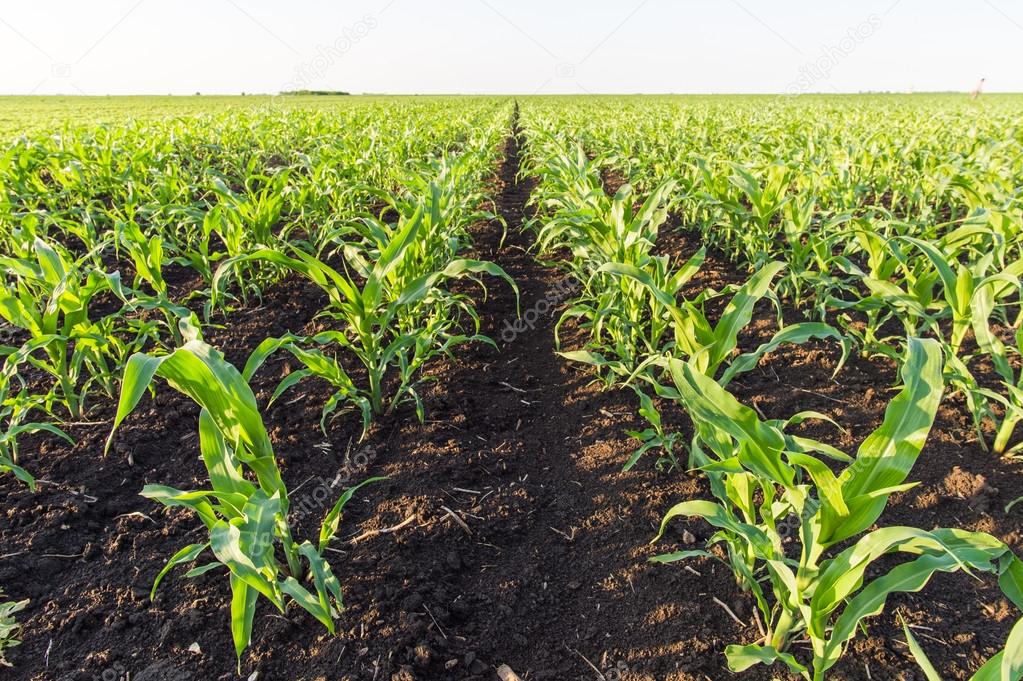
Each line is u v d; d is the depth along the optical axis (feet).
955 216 24.84
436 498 9.78
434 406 12.34
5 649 7.07
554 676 7.07
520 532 9.31
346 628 7.41
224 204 15.24
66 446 10.72
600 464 10.72
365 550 8.68
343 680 6.77
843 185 20.11
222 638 7.28
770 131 35.55
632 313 12.30
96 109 107.45
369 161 25.22
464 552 8.85
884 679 6.69
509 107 103.24
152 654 7.07
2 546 8.49
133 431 11.21
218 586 7.99
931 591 7.80
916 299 10.59
